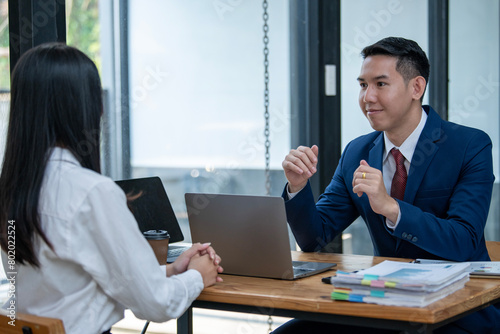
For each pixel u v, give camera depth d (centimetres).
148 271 123
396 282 122
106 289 123
